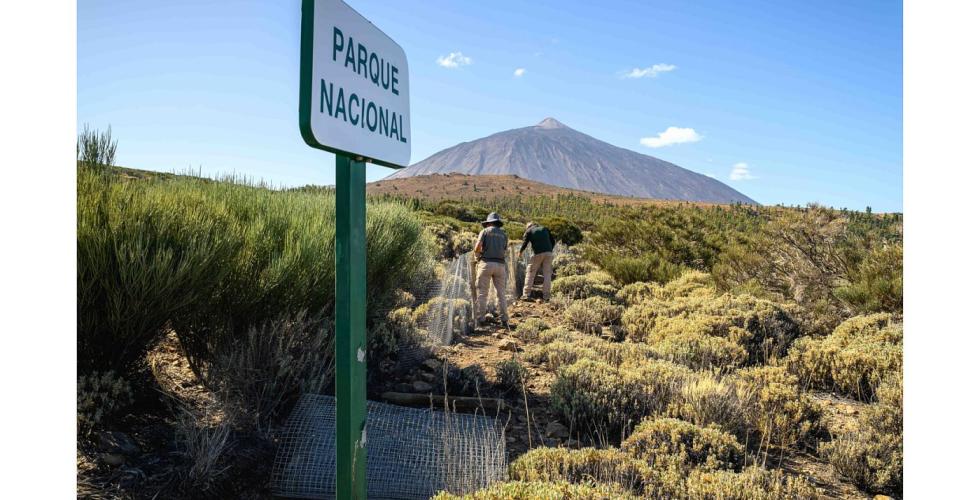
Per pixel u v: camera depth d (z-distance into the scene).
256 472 3.20
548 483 2.85
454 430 3.85
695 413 4.34
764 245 12.28
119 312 3.22
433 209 41.09
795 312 9.22
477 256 8.07
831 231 11.44
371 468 3.41
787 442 4.33
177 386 3.89
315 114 1.96
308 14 1.95
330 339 4.46
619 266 14.11
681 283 12.38
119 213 3.46
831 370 5.92
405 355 5.34
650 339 7.42
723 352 6.36
